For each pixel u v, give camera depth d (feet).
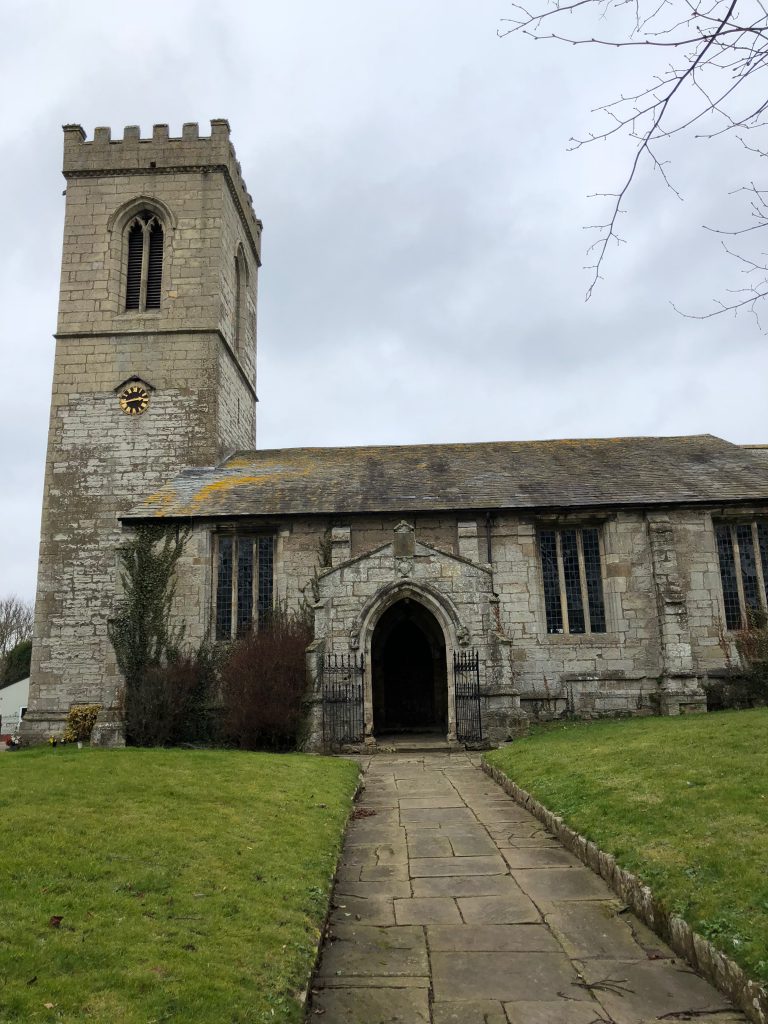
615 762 43.80
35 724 91.30
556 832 37.11
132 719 74.74
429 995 21.34
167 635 80.48
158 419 99.71
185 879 26.48
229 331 108.78
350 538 81.15
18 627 264.31
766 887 23.58
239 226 116.88
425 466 95.35
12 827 29.91
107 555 96.07
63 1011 16.74
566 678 79.41
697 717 66.85
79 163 107.14
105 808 34.47
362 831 39.63
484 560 81.97
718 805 32.01
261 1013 18.29
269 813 37.14
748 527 83.30
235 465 99.50
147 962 19.75
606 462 95.04
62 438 99.55
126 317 102.94
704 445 100.83
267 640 76.13
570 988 21.61
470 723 71.05
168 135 107.55
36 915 21.72
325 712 71.31
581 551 83.61
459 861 33.94
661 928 24.93
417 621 89.92
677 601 78.48
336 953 24.20
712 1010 20.13
